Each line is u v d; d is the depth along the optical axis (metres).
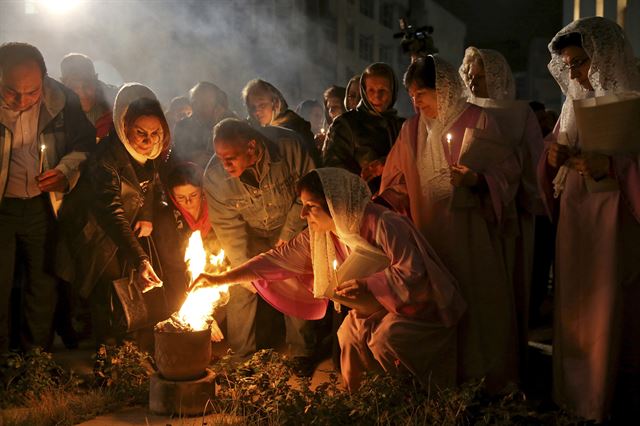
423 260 4.68
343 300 4.76
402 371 4.69
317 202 4.73
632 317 4.62
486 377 4.82
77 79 7.53
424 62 4.87
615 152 4.40
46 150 5.65
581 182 4.71
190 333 4.77
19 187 5.64
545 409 4.96
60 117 5.75
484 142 4.80
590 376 4.61
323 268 5.02
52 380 5.36
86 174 5.70
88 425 4.67
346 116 6.36
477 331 4.83
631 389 4.68
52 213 5.79
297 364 5.69
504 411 4.22
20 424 4.59
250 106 6.64
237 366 5.15
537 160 5.02
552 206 4.96
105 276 5.70
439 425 4.27
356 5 37.25
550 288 9.38
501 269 4.93
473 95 5.21
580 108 4.36
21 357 5.37
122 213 5.60
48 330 5.89
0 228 5.64
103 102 7.79
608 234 4.57
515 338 4.98
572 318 4.72
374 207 4.82
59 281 6.01
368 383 4.42
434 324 4.69
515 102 5.03
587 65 4.54
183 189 5.88
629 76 4.45
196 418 4.74
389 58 41.44
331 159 6.30
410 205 5.10
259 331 6.27
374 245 4.82
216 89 6.98
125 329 5.68
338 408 4.29
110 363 5.32
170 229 5.86
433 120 4.93
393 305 4.63
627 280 4.60
